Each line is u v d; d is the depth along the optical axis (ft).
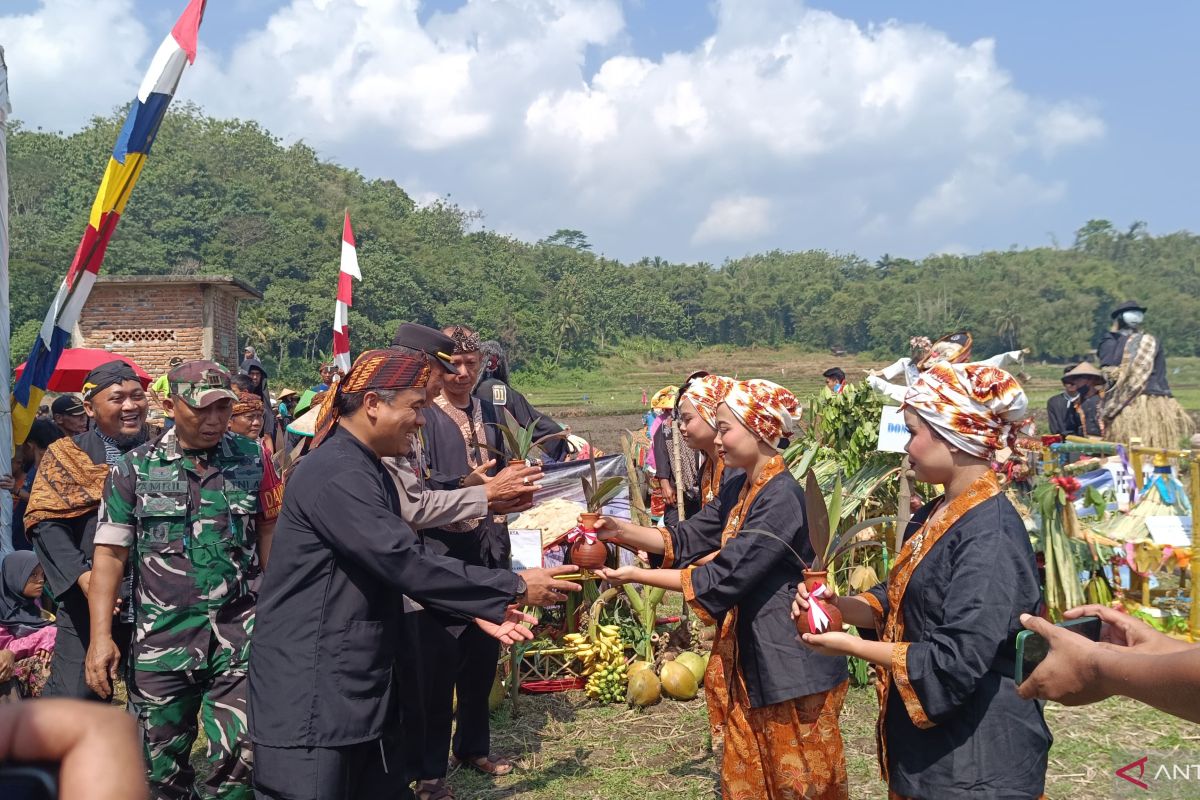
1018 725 7.74
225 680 11.03
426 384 9.69
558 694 18.29
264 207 336.90
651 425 30.25
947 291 447.83
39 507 12.54
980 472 8.21
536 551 17.57
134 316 68.54
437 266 370.32
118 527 11.18
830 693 10.46
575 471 20.59
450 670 13.23
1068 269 458.91
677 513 24.71
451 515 10.45
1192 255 483.51
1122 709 16.56
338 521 8.93
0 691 13.00
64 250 242.17
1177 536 20.18
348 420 9.62
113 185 19.71
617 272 466.29
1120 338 28.84
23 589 14.69
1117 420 28.12
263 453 11.93
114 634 12.75
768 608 10.44
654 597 18.80
